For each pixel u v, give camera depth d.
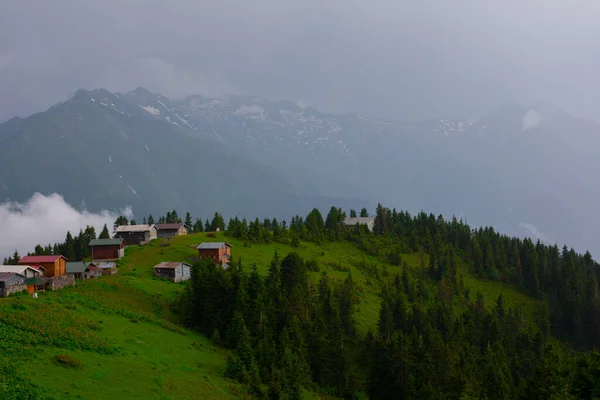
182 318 106.00
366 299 148.75
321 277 151.12
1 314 73.69
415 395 85.31
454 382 83.12
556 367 75.69
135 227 181.50
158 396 63.62
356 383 96.56
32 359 62.47
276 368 82.25
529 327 153.25
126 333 84.56
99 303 96.81
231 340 96.06
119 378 65.44
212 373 78.94
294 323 99.00
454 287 178.00
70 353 68.00
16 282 94.06
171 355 81.31
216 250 149.25
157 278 130.38
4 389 53.16
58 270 116.69
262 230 193.88
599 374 67.12
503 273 199.75
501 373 89.19
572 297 174.50
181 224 199.00
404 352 91.44
